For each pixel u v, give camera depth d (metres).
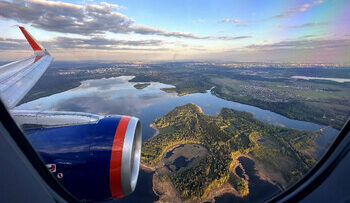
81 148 4.65
